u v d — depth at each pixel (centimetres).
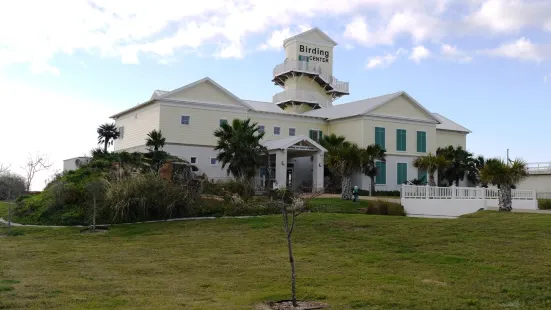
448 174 4903
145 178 2438
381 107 4609
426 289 1008
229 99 4150
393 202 2928
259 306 892
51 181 3100
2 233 2134
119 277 1162
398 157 4675
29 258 1450
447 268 1208
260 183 3731
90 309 848
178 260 1402
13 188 3812
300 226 1950
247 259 1408
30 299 914
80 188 2553
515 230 1634
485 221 1848
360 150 3375
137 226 2197
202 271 1244
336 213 2428
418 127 4834
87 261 1395
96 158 3275
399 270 1208
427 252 1408
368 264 1294
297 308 875
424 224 1856
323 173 3928
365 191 4362
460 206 2598
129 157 3250
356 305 893
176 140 3875
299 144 3788
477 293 967
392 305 890
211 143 4022
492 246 1431
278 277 1161
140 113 4188
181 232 2000
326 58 5819
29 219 2442
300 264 1316
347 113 4647
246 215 2425
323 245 1605
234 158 3178
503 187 2300
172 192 2397
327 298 948
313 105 5612
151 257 1462
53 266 1311
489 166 2303
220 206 2503
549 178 4459
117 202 2322
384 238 1641
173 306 880
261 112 4347
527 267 1170
